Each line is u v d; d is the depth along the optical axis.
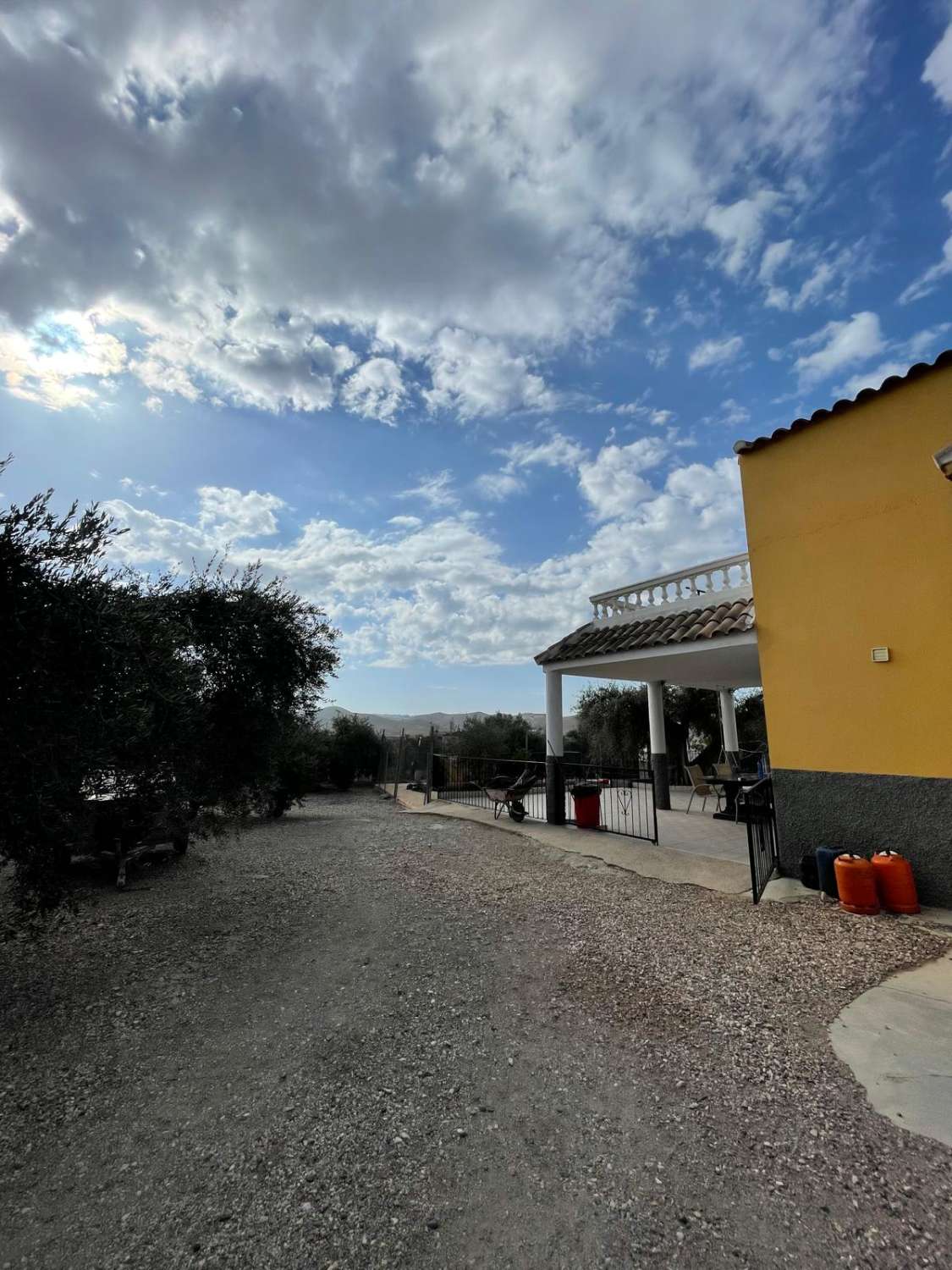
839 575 6.66
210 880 7.84
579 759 14.15
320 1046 3.50
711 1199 2.22
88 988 4.39
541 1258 1.97
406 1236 2.08
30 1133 2.72
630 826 11.13
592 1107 2.83
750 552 7.56
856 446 6.59
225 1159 2.52
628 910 6.15
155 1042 3.57
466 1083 3.07
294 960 4.92
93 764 4.05
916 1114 2.68
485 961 4.80
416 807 15.60
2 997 4.27
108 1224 2.16
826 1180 2.29
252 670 6.83
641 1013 3.79
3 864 4.01
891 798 6.12
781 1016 3.70
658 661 10.23
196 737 6.04
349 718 23.09
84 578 4.08
